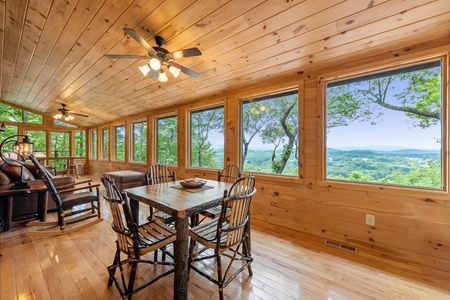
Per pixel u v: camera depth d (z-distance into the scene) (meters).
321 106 2.65
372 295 1.63
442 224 1.93
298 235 2.71
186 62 2.81
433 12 1.67
